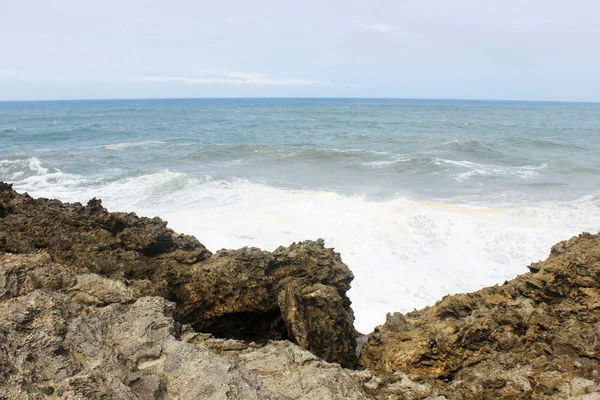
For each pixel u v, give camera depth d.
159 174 27.86
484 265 15.71
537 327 8.46
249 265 9.68
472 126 75.25
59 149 42.16
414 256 16.28
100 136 55.41
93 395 4.74
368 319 13.03
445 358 8.38
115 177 27.91
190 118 97.25
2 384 4.58
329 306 8.98
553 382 6.75
